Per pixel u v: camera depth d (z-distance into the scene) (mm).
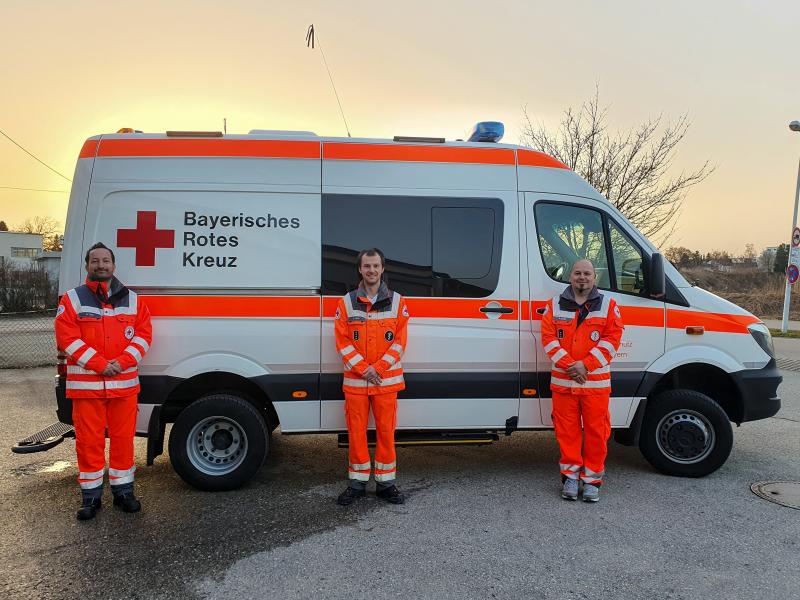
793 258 16047
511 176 4363
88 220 4020
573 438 4039
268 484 4375
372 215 4191
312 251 4133
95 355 3562
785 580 2918
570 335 3988
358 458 3922
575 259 4410
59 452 5219
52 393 7887
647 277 4410
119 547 3287
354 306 3867
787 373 9758
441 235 4238
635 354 4359
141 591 2809
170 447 4086
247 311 4078
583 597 2762
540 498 4062
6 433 5820
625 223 4461
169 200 4066
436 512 3801
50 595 2770
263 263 4098
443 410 4242
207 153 4137
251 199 4113
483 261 4258
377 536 3426
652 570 3018
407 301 4180
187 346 4027
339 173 4207
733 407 4629
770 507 3879
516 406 4301
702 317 4422
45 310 23109
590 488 3988
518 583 2885
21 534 3467
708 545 3309
